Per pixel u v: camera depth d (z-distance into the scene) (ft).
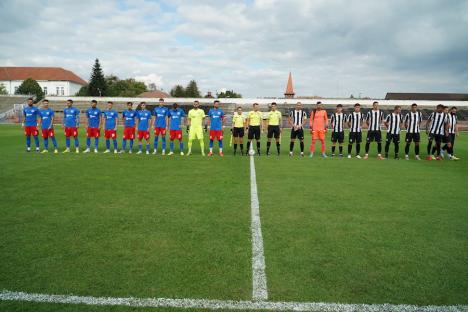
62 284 9.86
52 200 18.69
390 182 24.84
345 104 148.15
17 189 21.25
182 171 28.37
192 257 11.68
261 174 27.43
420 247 12.73
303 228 14.64
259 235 13.75
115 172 27.48
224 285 9.89
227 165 32.17
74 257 11.60
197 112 39.91
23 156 36.99
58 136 67.67
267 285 9.93
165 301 9.07
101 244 12.71
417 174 28.45
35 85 244.83
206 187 22.27
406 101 148.25
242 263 11.27
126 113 41.09
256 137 41.19
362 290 9.75
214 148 50.55
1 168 28.94
